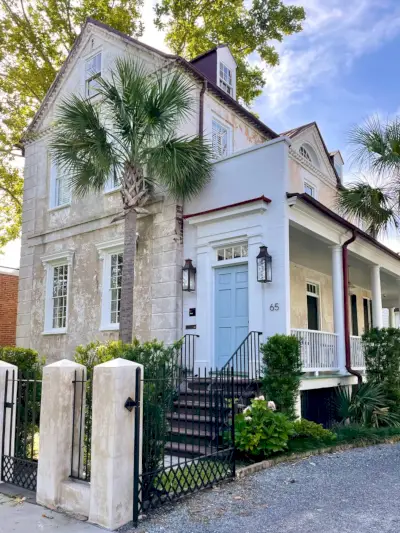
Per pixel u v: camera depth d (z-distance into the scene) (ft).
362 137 36.83
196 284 34.35
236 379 28.55
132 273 32.17
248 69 69.46
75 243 44.21
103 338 39.70
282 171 31.14
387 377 34.86
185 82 36.60
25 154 52.70
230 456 19.61
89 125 31.76
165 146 30.89
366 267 48.01
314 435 26.43
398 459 23.39
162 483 16.46
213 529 14.11
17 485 18.89
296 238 36.37
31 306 47.93
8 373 20.47
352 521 14.62
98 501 14.67
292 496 17.24
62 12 62.95
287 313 29.55
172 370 18.94
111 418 14.85
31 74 63.21
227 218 33.12
